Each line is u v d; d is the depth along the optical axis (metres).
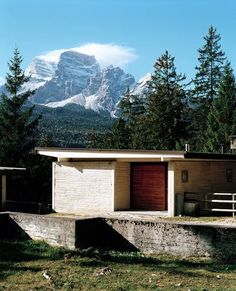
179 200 20.19
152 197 22.38
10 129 39.50
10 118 39.72
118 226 15.65
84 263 13.22
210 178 22.48
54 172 23.80
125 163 22.64
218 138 45.16
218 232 13.68
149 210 22.05
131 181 22.92
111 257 14.06
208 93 62.94
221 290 10.49
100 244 15.94
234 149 32.59
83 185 22.84
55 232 15.91
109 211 21.92
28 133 40.22
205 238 13.90
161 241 14.70
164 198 22.06
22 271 12.30
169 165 20.33
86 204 22.69
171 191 20.16
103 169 22.25
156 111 54.91
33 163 38.78
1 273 12.10
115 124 54.19
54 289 10.69
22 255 14.35
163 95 56.84
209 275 11.90
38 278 11.62
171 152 19.50
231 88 49.78
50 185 39.06
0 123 39.47
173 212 20.06
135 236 15.26
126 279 11.50
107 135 55.09
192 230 14.13
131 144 54.06
